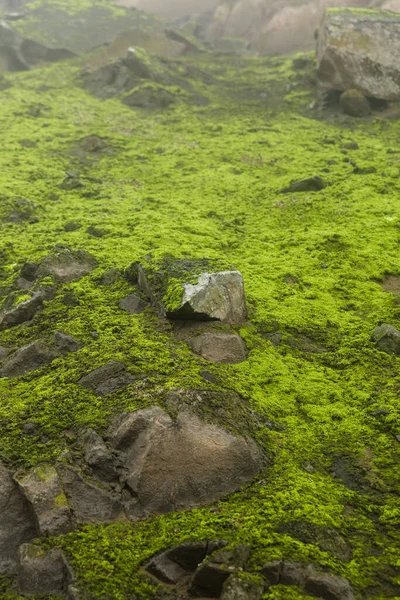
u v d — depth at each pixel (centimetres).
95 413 453
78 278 682
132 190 998
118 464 416
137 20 2220
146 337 550
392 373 543
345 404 507
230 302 582
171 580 350
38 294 636
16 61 1867
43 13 2117
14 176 1012
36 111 1370
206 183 1021
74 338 559
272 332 597
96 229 815
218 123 1373
